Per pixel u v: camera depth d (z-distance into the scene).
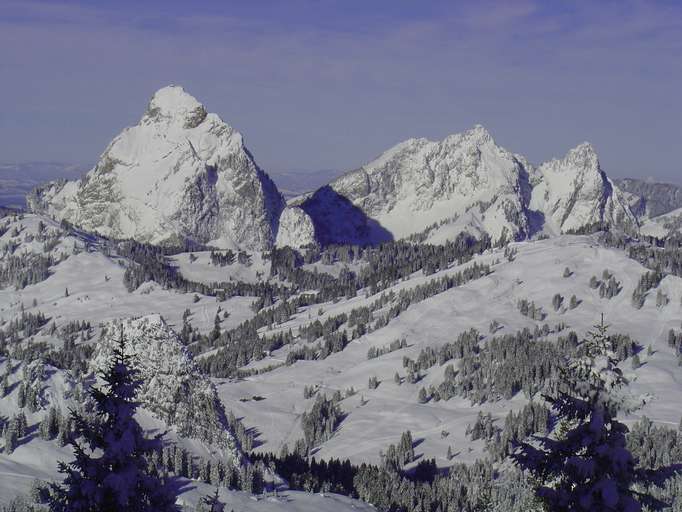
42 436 126.25
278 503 134.75
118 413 36.41
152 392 136.50
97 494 35.41
